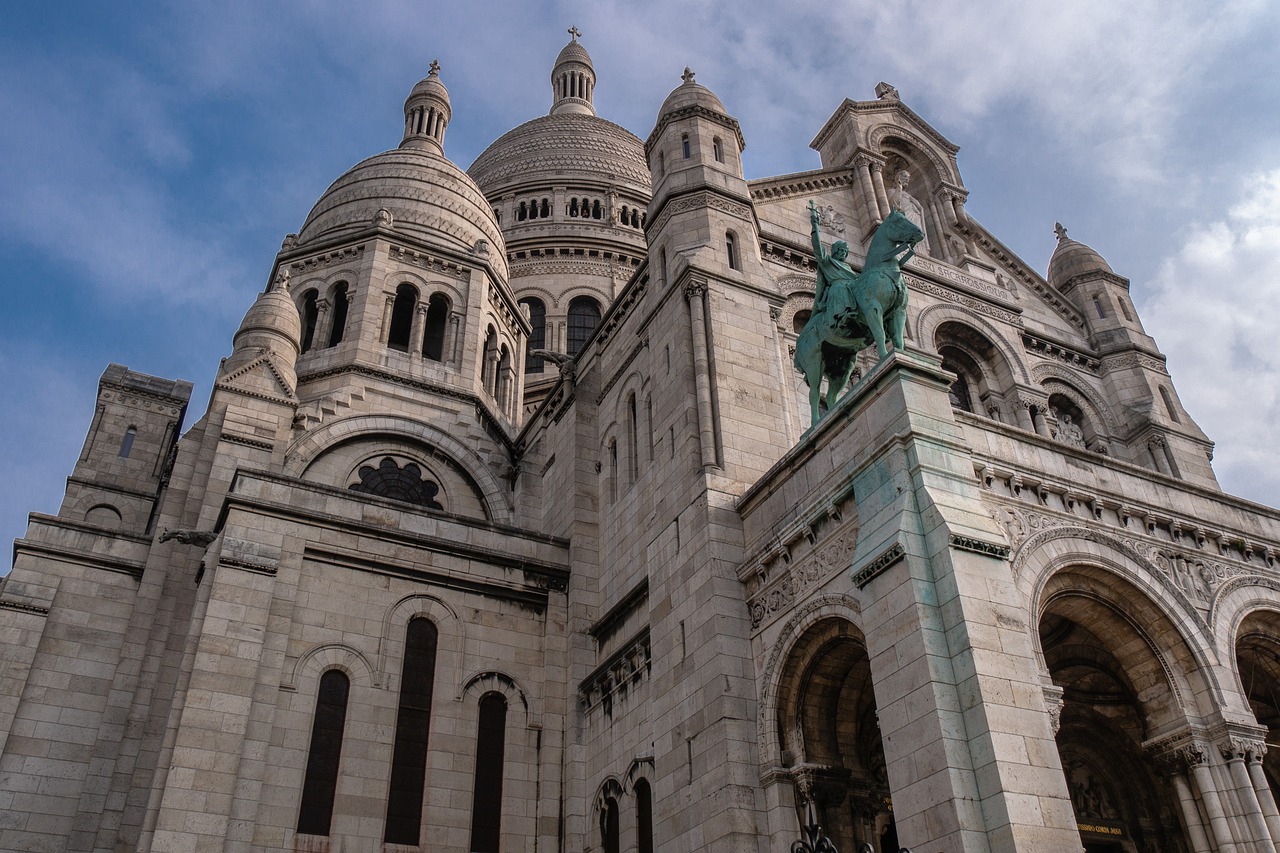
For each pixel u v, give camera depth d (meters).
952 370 37.28
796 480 23.56
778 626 22.58
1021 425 35.59
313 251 45.19
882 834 22.09
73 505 41.19
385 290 43.75
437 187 48.94
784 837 20.69
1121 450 38.03
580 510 33.75
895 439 20.33
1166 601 21.20
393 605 29.47
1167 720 20.72
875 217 37.50
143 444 44.25
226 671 25.78
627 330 34.75
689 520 26.16
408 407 40.75
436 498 39.31
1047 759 16.81
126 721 28.75
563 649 31.28
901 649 18.17
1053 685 18.47
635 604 28.81
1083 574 21.08
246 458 33.66
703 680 23.41
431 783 27.31
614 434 34.00
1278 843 18.80
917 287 36.69
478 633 30.36
